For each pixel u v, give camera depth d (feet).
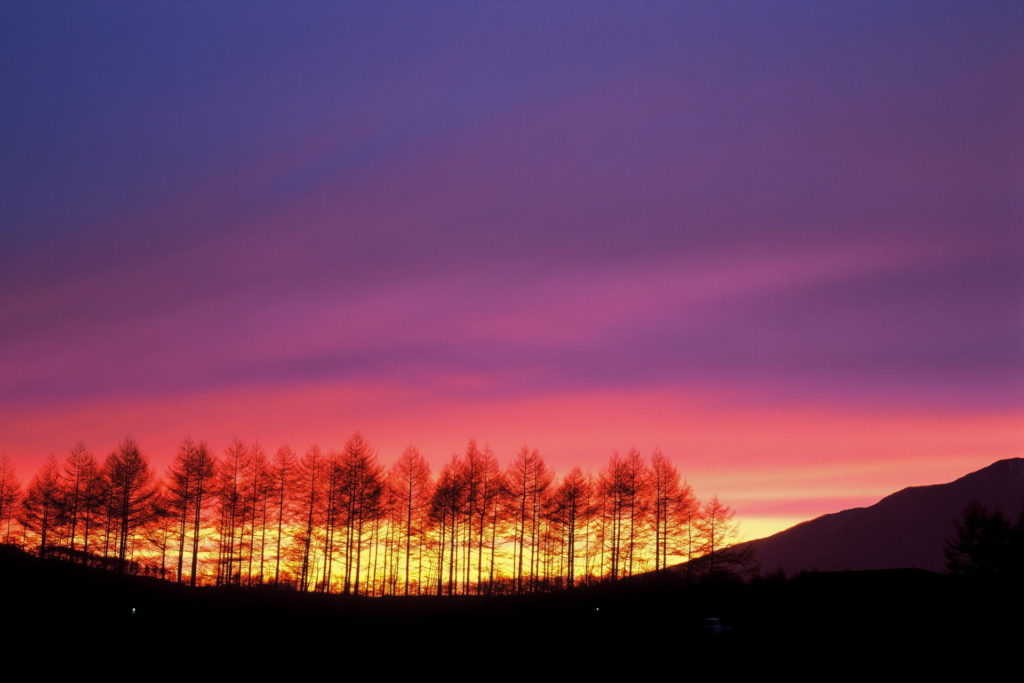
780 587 227.20
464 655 163.63
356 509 246.88
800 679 137.90
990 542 234.99
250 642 172.96
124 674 144.77
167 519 247.09
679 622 195.72
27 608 185.16
